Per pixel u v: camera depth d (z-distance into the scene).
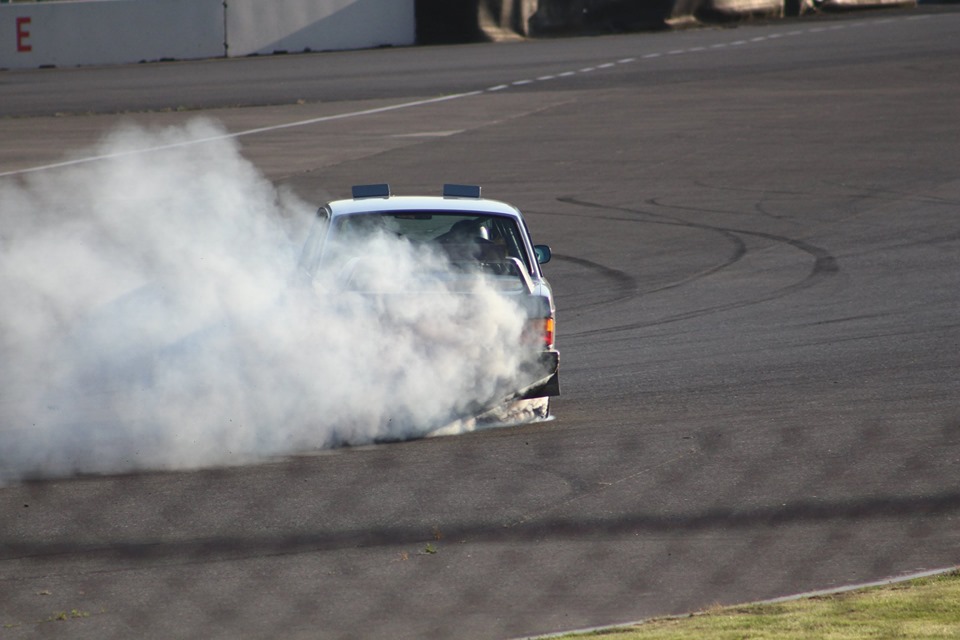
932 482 24.31
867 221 58.44
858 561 20.16
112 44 133.25
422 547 21.02
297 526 22.08
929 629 15.80
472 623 17.66
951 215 58.84
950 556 20.33
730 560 20.28
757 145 79.12
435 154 79.19
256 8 136.75
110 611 18.22
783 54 122.31
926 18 153.38
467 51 135.88
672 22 150.00
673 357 37.69
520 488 24.22
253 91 108.69
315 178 71.94
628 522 22.23
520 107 97.06
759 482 24.48
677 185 68.50
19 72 128.38
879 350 37.50
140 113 97.12
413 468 25.66
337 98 104.25
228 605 18.45
